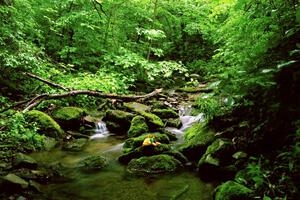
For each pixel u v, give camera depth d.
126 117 8.77
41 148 6.91
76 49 12.70
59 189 4.96
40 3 12.73
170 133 7.68
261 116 5.06
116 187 5.05
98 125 8.95
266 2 4.61
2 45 8.59
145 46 15.41
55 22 12.47
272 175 4.03
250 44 5.19
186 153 6.15
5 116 6.95
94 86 10.41
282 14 4.29
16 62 8.13
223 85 4.18
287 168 3.92
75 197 4.69
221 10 8.13
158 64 13.70
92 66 13.53
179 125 8.59
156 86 14.15
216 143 5.58
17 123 6.76
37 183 5.06
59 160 6.36
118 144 7.59
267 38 4.55
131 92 12.48
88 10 13.09
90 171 5.78
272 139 4.86
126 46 14.81
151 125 8.36
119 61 12.55
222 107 6.26
